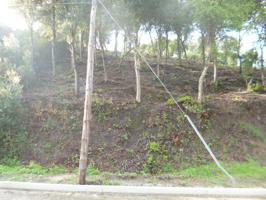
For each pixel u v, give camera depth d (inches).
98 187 349.1
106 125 510.3
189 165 447.8
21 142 485.7
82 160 372.2
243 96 682.2
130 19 567.2
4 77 574.2
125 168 434.6
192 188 348.2
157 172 429.1
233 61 1018.1
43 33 772.6
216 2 484.1
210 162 457.4
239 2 507.8
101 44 735.1
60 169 432.8
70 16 603.5
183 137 492.1
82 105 554.6
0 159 460.8
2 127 498.0
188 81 801.6
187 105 552.4
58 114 534.9
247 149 503.5
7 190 349.7
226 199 329.7
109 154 459.2
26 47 801.6
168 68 914.1
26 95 599.5
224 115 565.0
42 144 484.4
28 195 333.7
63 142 486.9
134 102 562.9
